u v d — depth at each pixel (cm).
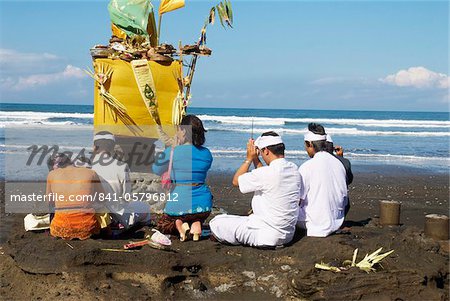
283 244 636
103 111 777
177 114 788
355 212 1023
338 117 8306
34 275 582
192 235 671
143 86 774
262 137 637
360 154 2286
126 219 679
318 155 684
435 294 549
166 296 561
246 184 626
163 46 786
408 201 1183
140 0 795
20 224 800
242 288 583
